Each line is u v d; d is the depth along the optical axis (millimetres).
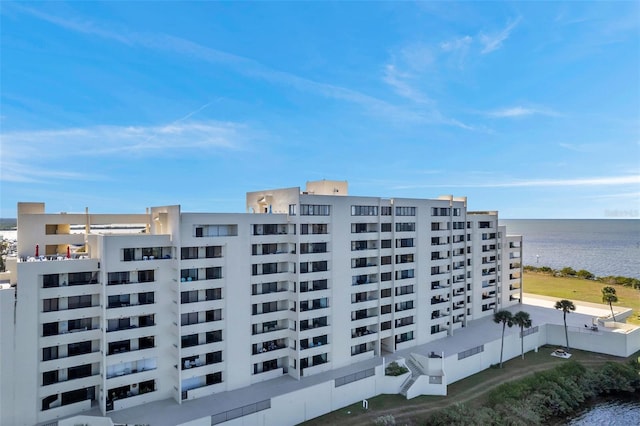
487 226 95625
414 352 69938
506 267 101875
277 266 60375
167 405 50156
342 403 56844
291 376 59281
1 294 43062
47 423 44906
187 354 51344
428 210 77000
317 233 61750
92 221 63188
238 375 55438
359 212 66750
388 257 70688
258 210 67625
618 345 77000
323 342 62000
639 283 128875
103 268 47656
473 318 90750
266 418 49750
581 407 63906
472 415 53750
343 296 64000
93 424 45281
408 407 56938
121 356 48656
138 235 50219
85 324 48750
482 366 70375
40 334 45250
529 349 79750
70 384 46812
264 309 58938
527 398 60906
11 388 43438
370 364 64562
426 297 75875
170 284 52281
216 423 46188
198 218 52438
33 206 61281
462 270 86312
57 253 60562
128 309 49188
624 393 68125
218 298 54250
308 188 74688
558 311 97938
